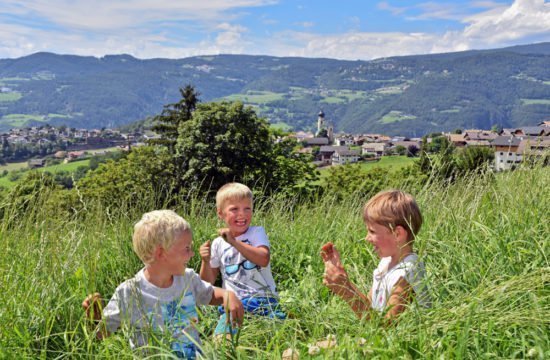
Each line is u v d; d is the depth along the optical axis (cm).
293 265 501
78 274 368
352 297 312
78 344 302
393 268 321
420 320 257
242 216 418
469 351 247
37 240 426
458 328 247
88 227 480
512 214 409
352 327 285
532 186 463
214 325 369
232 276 416
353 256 475
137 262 468
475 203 464
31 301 328
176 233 290
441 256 380
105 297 378
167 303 297
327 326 289
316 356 252
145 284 298
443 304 284
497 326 257
